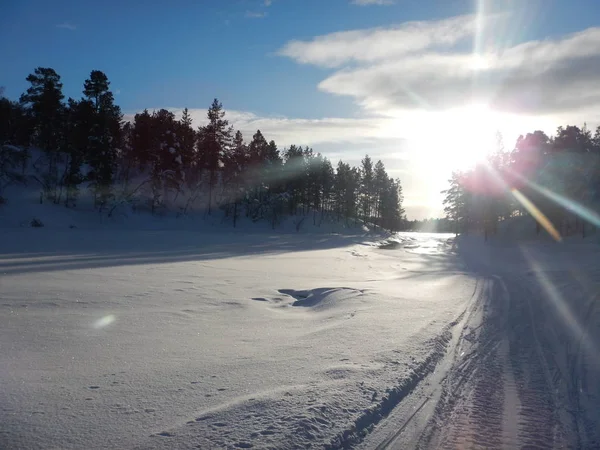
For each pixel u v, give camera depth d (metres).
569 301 14.00
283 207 89.81
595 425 4.79
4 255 26.73
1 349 6.76
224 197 82.75
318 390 5.23
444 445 4.25
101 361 6.36
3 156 61.88
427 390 5.68
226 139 77.81
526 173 69.12
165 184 71.94
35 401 4.75
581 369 6.77
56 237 41.62
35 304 10.79
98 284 15.03
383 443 4.22
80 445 3.81
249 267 24.81
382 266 29.83
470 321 10.47
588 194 62.12
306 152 103.25
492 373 6.54
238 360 6.55
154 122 77.50
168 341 7.74
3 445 3.78
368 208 120.88
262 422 4.32
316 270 24.97
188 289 14.73
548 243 57.03
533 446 4.29
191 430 4.13
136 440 3.92
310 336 8.34
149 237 49.16
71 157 65.69
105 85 65.06
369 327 9.07
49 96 62.91
